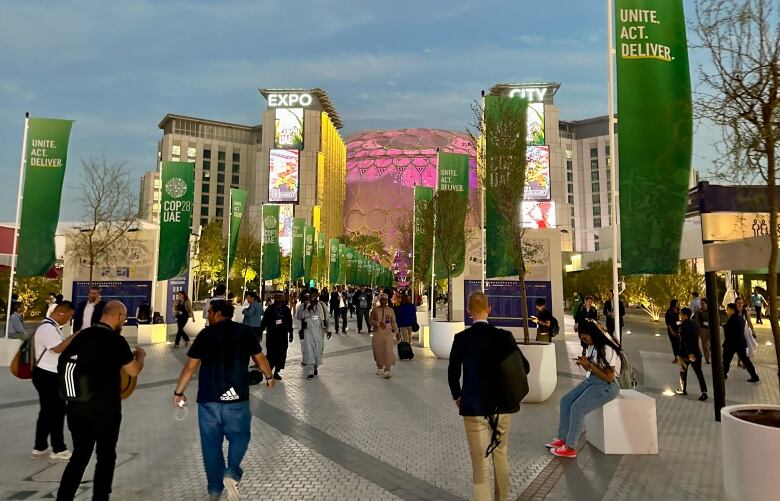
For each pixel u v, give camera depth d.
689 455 5.67
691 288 27.56
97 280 20.14
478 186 11.80
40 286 26.56
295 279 34.62
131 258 20.19
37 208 12.26
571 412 5.66
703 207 7.51
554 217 76.31
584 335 5.68
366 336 20.08
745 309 12.79
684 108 5.28
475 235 20.17
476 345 4.03
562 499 4.41
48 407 5.39
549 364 8.38
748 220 7.23
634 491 4.59
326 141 105.81
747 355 11.50
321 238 50.91
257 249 51.56
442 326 13.87
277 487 4.66
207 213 123.00
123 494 4.48
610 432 5.76
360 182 124.62
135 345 16.61
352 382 10.32
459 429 6.73
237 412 4.19
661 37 6.46
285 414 7.57
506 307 19.67
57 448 5.37
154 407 7.96
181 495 4.46
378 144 134.75
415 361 13.56
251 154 129.00
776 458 3.43
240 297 45.22
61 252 30.33
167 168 17.47
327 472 5.07
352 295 30.25
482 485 3.89
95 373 3.91
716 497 4.44
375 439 6.25
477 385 3.95
